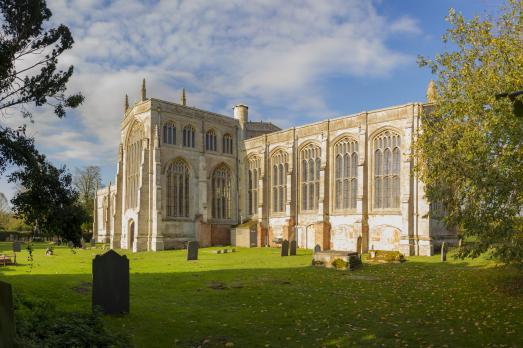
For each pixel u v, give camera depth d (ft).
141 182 153.38
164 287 57.93
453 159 53.93
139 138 164.96
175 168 163.32
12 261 98.32
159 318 39.60
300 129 159.74
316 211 151.74
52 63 49.80
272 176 172.04
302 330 36.04
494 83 49.55
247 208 183.93
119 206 176.04
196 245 104.88
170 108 162.81
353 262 81.61
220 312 42.52
